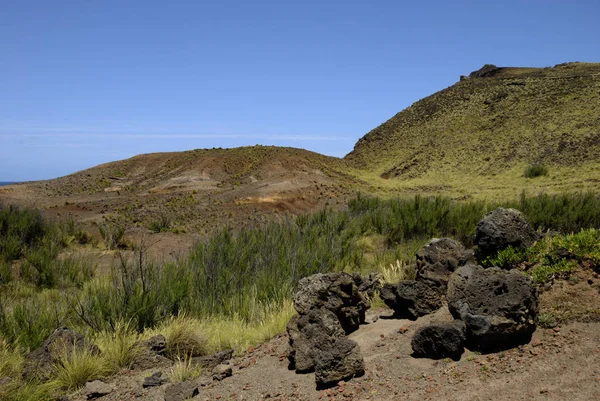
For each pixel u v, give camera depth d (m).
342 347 5.30
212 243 12.84
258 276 10.37
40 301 10.04
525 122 62.03
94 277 13.42
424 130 72.06
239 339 7.62
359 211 24.67
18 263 15.02
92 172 50.72
